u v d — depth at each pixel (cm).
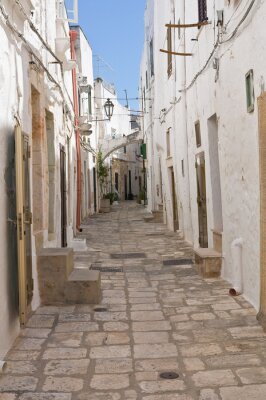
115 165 4116
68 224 1128
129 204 3581
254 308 586
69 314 585
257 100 526
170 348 464
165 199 1717
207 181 898
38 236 653
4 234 452
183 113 1141
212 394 362
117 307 617
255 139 568
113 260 991
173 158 1402
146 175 2767
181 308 604
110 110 2397
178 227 1473
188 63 1082
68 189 1159
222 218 790
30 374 406
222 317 557
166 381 388
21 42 539
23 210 485
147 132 2431
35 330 523
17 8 516
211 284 730
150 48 2014
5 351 446
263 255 518
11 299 475
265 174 505
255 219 579
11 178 486
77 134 1553
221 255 779
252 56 563
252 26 559
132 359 438
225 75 709
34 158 688
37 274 625
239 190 652
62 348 468
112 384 385
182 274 819
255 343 470
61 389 377
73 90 1520
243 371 403
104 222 1970
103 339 493
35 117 689
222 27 701
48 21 829
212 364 421
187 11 1069
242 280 652
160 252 1076
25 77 566
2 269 441
